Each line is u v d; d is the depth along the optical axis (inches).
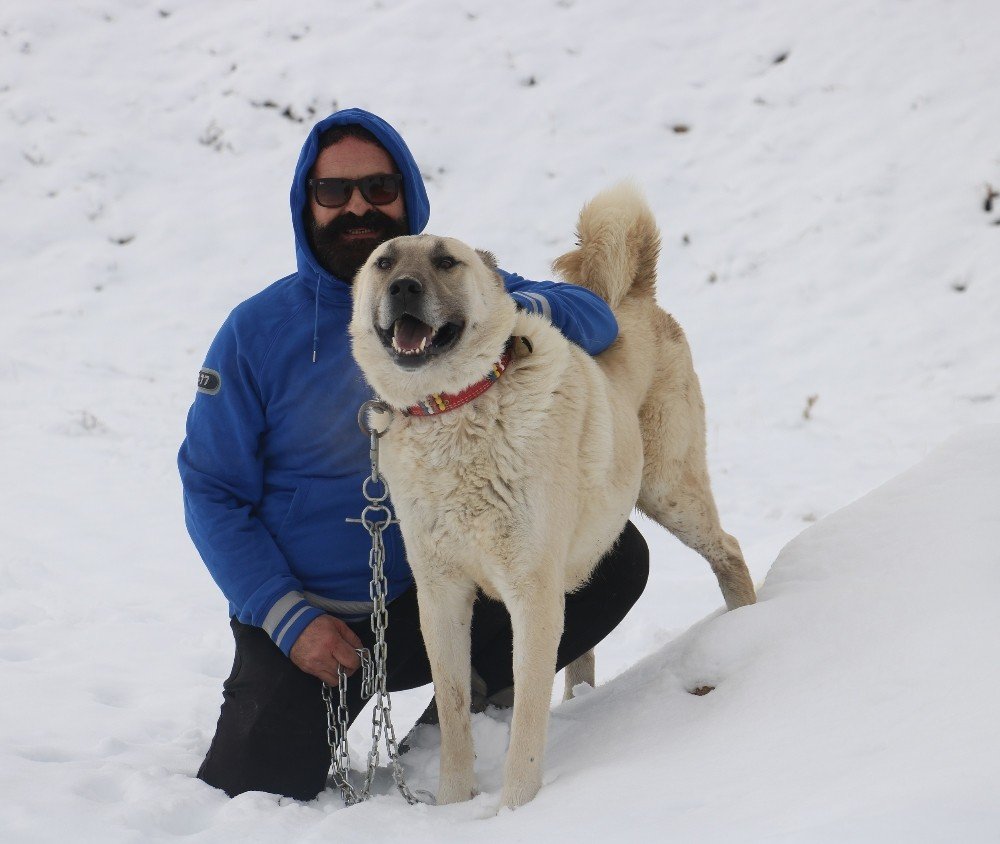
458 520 106.3
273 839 89.1
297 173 124.4
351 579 119.9
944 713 81.0
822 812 68.4
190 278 410.3
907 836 59.9
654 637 164.2
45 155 470.6
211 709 134.7
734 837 68.5
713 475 266.2
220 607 181.8
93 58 522.0
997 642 88.3
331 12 534.0
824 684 94.7
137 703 137.3
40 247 428.5
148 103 497.7
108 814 91.6
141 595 186.4
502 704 128.9
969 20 460.1
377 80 493.0
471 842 83.7
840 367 329.4
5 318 383.6
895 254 372.5
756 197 416.5
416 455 106.4
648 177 438.0
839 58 464.1
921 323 340.5
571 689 140.9
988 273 352.5
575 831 78.7
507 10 524.7
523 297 122.6
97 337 370.3
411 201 130.0
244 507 118.9
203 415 119.8
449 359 103.9
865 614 104.3
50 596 183.5
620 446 121.0
